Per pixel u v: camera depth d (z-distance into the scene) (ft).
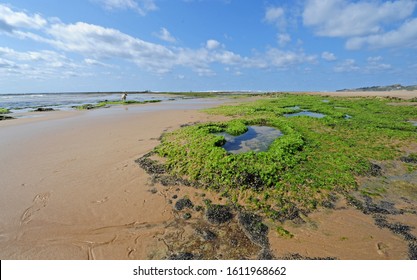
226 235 19.51
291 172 28.53
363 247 17.92
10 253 17.92
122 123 61.62
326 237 18.92
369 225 20.24
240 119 61.31
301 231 19.63
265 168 28.37
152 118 69.67
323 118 61.77
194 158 32.09
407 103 104.22
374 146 38.88
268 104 99.96
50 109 103.76
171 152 34.86
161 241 18.95
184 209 22.97
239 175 27.12
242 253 17.76
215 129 49.01
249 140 42.80
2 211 22.43
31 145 41.45
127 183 27.61
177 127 54.80
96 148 39.19
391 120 62.08
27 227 20.42
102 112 89.71
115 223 21.02
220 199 24.27
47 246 18.56
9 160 34.37
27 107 124.36
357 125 54.03
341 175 28.12
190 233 19.79
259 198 24.13
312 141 40.81
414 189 26.03
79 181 28.09
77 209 22.89
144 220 21.43
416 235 19.01
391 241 18.43
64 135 48.57
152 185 27.12
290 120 60.18
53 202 23.97
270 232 19.62
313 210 22.29
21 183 27.61
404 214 21.70
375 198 24.23
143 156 35.09
